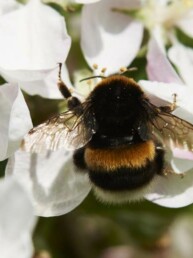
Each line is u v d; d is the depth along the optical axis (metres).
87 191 0.18
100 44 0.19
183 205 0.17
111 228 0.21
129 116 0.17
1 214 0.13
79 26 0.19
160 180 0.17
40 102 0.18
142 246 0.21
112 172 0.17
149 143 0.17
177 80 0.18
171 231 0.22
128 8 0.19
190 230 0.23
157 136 0.17
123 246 0.21
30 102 0.18
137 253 0.21
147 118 0.17
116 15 0.19
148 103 0.17
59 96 0.18
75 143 0.17
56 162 0.17
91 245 0.21
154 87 0.17
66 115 0.17
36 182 0.17
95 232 0.21
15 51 0.17
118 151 0.17
